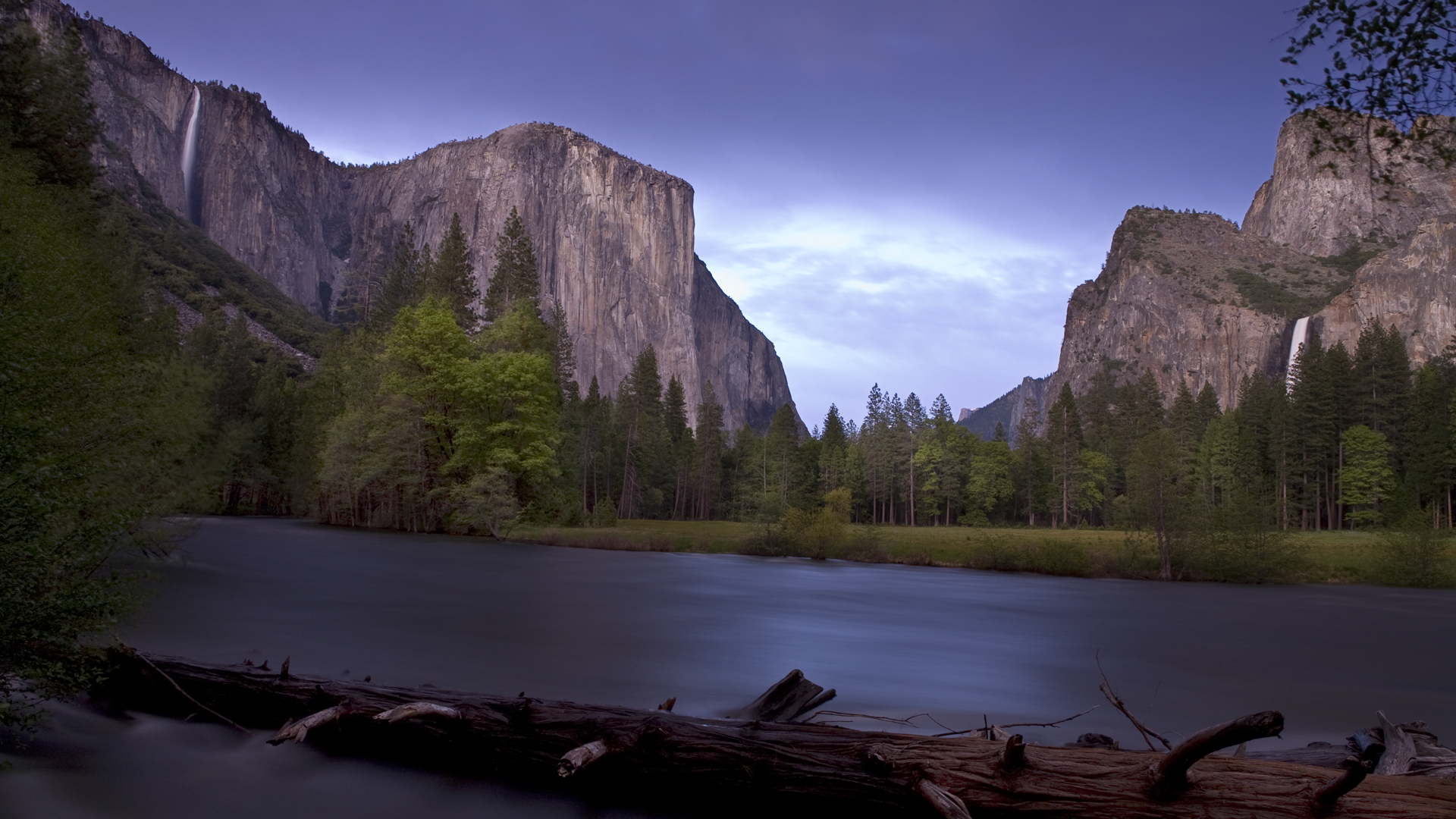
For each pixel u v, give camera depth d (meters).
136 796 6.07
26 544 6.01
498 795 6.44
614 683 11.39
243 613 16.06
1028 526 112.44
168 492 17.52
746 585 29.77
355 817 5.86
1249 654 18.31
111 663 7.91
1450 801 4.95
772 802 6.06
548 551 42.00
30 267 9.97
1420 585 38.88
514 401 51.78
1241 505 41.12
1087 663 16.02
